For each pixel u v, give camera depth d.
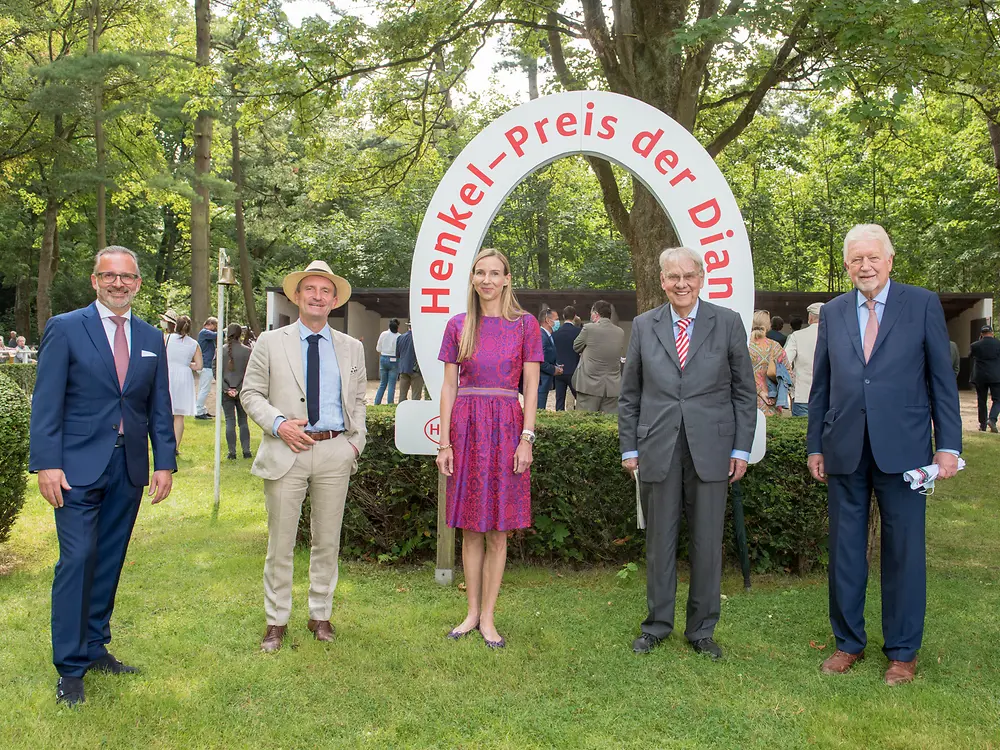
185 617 3.88
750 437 3.51
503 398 3.61
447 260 4.77
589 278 27.98
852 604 3.37
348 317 24.11
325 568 3.62
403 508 4.97
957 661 3.39
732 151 15.65
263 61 10.19
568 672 3.28
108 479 3.04
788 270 29.28
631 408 3.67
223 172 25.97
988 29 8.09
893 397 3.25
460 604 4.19
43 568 4.71
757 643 3.63
